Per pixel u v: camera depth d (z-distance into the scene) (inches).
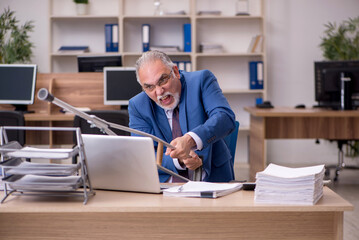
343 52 247.4
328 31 253.4
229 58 265.7
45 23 258.7
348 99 194.9
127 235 68.5
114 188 72.1
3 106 201.6
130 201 65.7
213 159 93.0
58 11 258.8
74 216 68.8
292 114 188.2
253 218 67.6
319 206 62.4
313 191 62.6
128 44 261.4
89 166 70.8
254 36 262.7
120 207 62.7
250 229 67.7
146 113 88.7
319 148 267.4
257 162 203.3
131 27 261.0
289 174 66.7
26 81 191.6
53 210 62.6
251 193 70.4
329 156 267.1
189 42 250.2
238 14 252.7
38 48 259.3
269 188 63.9
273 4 262.7
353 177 222.2
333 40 248.8
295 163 267.3
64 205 63.6
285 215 67.4
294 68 265.0
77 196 66.8
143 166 68.6
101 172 70.9
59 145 210.8
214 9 262.4
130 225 68.4
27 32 257.9
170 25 262.7
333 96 200.8
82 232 68.9
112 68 195.3
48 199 67.2
